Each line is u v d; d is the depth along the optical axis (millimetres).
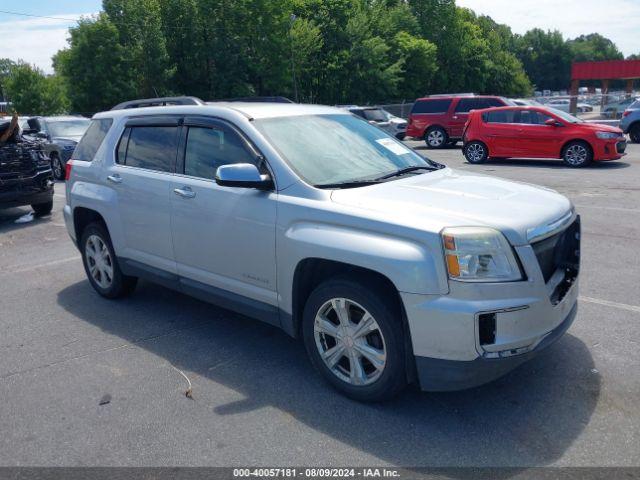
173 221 4680
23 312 5602
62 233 9258
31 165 10203
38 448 3320
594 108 40406
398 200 3604
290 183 3891
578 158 14438
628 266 6227
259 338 4785
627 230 7746
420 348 3264
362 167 4250
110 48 43531
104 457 3209
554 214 3572
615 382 3807
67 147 15633
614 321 4785
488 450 3139
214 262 4418
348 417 3516
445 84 62750
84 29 43469
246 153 4199
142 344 4730
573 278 3762
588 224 8172
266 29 45562
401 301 3299
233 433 3395
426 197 3678
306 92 49312
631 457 3039
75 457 3221
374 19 54156
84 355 4559
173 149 4781
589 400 3604
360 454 3148
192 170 4594
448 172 4516
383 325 3402
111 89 43562
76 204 5781
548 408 3531
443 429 3354
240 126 4273
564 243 3686
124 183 5148
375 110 24766
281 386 3939
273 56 46031
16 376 4234
